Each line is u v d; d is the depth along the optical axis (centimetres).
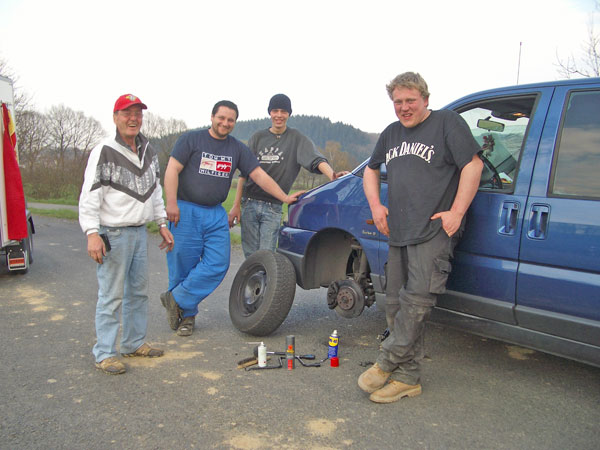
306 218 469
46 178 3014
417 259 315
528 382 362
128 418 301
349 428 291
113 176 354
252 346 437
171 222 457
